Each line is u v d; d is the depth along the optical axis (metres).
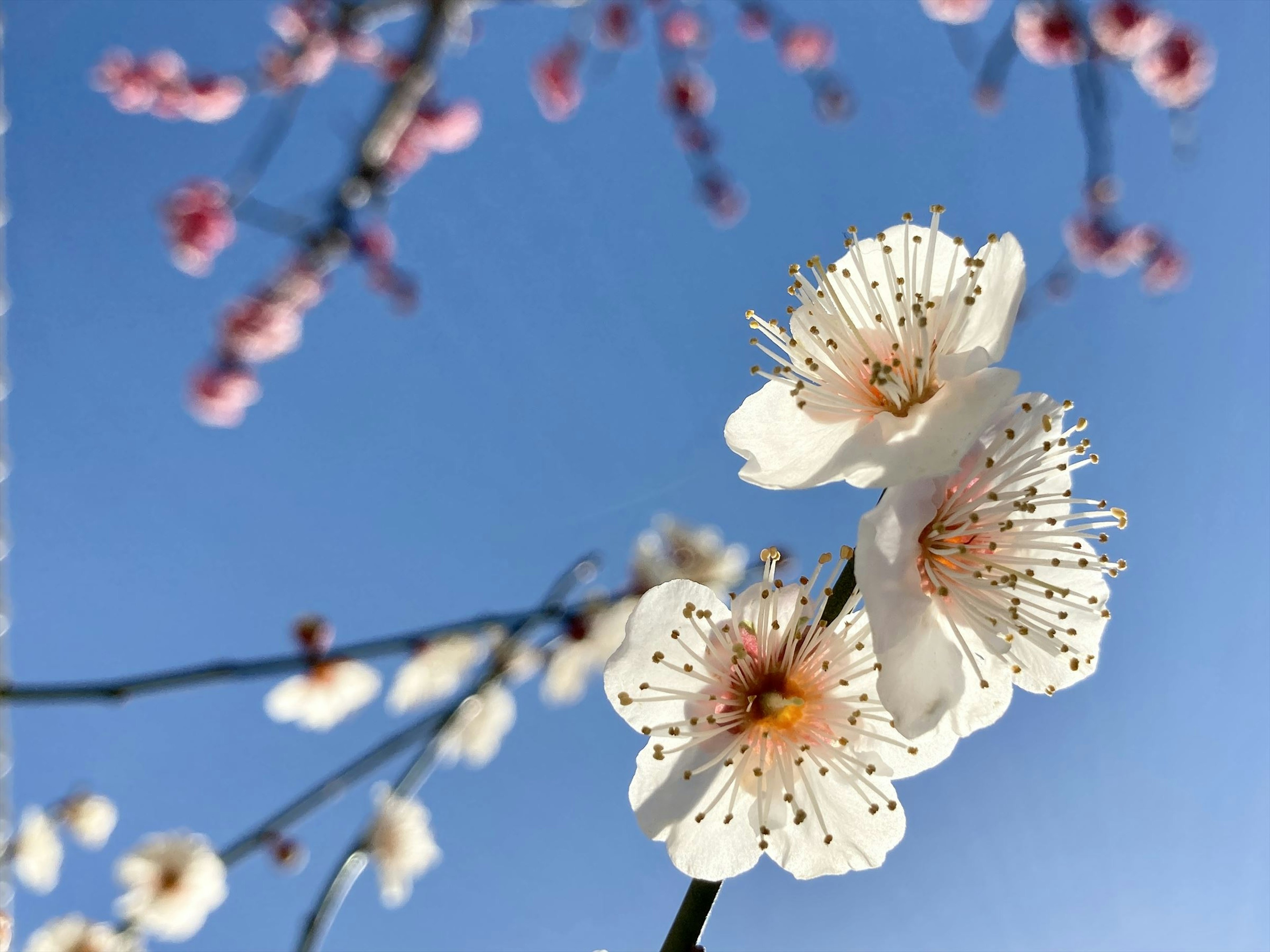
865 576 0.08
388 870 0.17
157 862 0.17
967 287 0.09
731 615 0.09
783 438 0.09
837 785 0.09
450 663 0.18
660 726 0.09
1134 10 0.22
